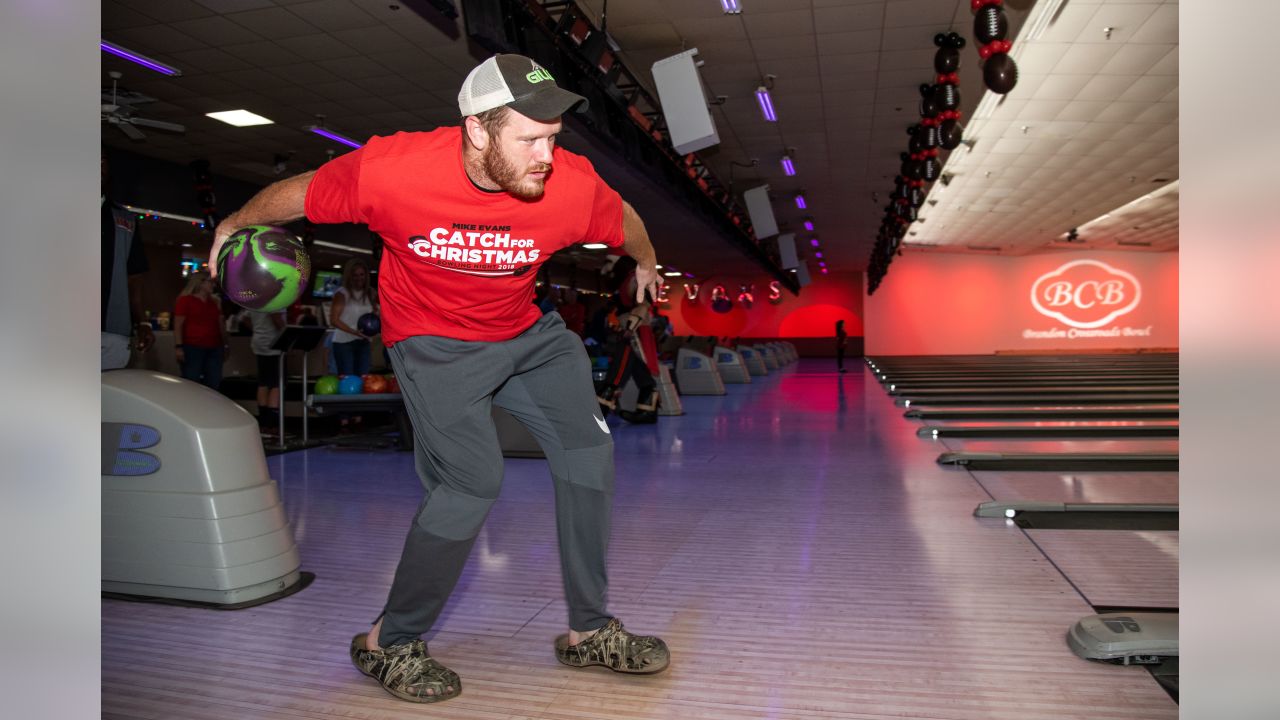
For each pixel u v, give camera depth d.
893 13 6.89
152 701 1.68
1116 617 1.94
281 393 5.61
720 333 30.84
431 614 1.74
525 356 1.68
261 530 2.38
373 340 7.89
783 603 2.28
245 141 10.87
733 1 6.66
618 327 6.96
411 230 1.47
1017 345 26.64
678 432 6.64
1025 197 16.38
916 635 2.02
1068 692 1.68
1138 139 11.63
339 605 2.30
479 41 5.38
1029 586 2.41
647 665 1.76
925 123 8.38
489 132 1.35
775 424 7.17
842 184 14.24
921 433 6.15
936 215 18.72
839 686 1.72
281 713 1.63
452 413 1.61
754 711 1.61
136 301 3.43
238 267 1.55
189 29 7.00
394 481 4.35
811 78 8.59
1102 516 3.32
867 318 27.64
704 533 3.13
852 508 3.56
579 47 6.49
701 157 12.07
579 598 1.82
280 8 6.58
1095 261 25.97
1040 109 10.07
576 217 1.56
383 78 8.33
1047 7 7.02
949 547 2.88
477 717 1.60
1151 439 5.73
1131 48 8.00
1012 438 5.90
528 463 4.90
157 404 2.33
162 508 2.32
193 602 2.31
